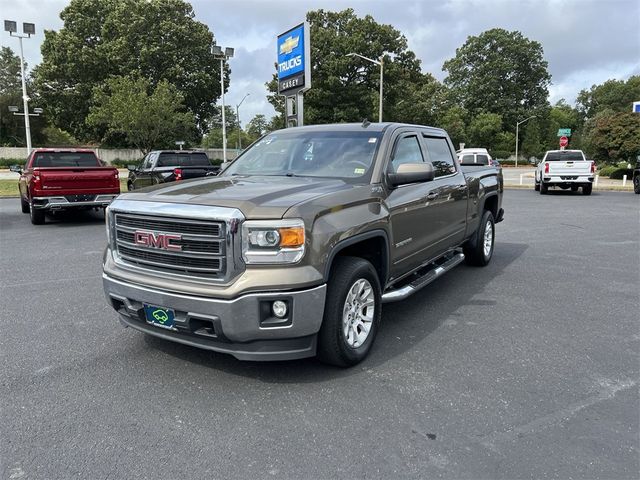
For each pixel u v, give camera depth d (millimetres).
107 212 4078
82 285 6547
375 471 2699
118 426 3143
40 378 3809
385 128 4945
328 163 4676
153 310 3686
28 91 67125
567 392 3572
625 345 4449
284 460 2795
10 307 5582
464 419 3213
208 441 2980
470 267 7551
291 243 3363
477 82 89062
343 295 3727
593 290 6270
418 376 3832
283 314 3398
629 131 32344
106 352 4297
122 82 33844
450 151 6340
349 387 3652
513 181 31234
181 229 3533
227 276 3379
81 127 53969
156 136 32969
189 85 52031
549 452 2854
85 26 51594
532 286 6461
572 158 22484
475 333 4762
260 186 3992
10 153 53188
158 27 51281
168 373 3885
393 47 48750
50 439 2998
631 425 3137
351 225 3785
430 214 5281
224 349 3477
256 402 3439
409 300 5855
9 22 31406
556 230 11188
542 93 91438
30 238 10289
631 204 16797
